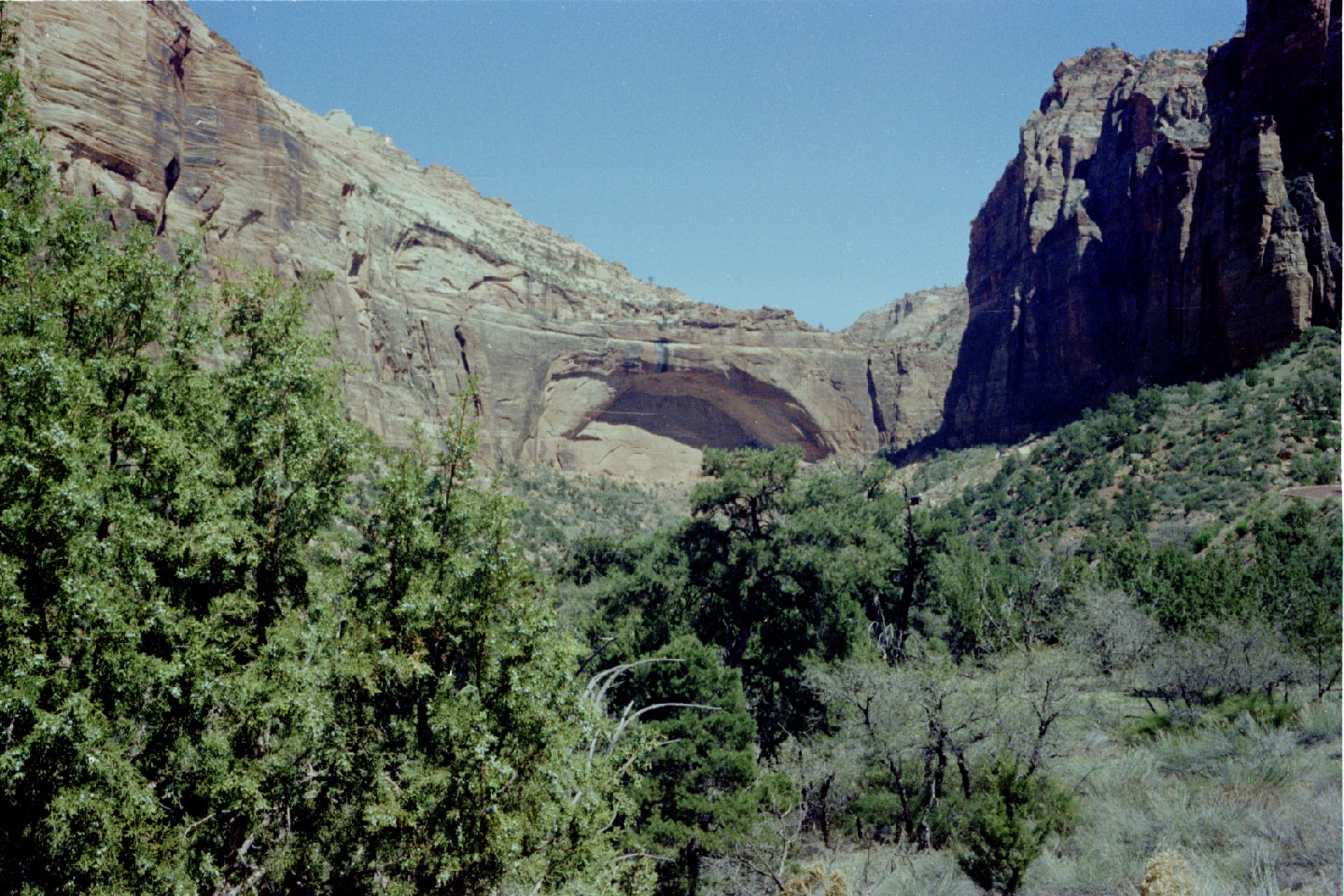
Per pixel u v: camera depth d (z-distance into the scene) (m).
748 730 25.80
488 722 11.88
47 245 15.98
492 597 12.57
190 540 13.05
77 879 11.11
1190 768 17.50
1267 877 10.23
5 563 10.52
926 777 23.16
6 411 11.45
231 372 14.99
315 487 14.21
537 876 12.48
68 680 11.22
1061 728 21.59
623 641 30.48
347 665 11.82
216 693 12.30
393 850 11.98
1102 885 12.50
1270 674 24.31
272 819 12.70
